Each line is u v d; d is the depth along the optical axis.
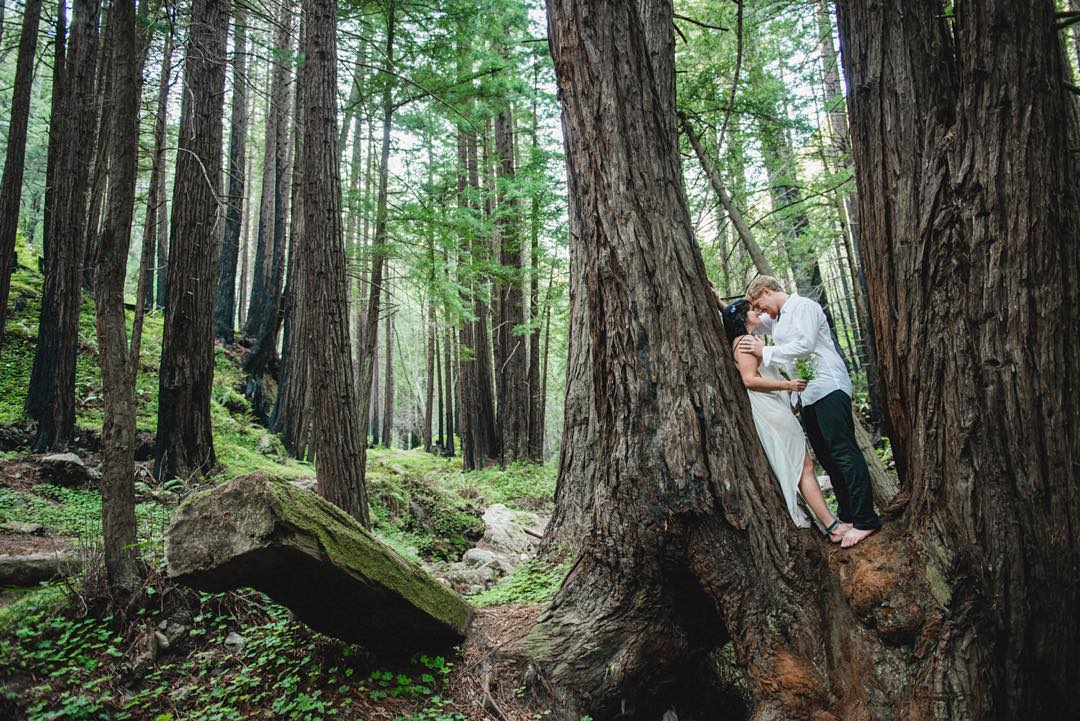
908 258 3.55
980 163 3.27
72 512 7.28
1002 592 3.18
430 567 8.28
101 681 3.76
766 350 3.95
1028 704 3.25
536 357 19.70
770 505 3.76
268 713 3.61
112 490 4.43
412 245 10.48
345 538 3.59
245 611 4.61
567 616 4.21
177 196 9.60
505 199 15.04
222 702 3.71
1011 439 3.19
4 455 8.77
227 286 18.56
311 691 3.79
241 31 11.94
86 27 10.84
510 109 19.53
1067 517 3.15
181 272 9.48
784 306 4.09
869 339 12.24
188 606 4.47
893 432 3.84
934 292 3.42
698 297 3.89
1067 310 3.17
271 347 18.31
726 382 3.85
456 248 11.29
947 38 3.69
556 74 4.09
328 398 7.16
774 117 9.93
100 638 4.06
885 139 3.70
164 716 3.54
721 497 3.68
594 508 4.16
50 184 11.30
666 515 3.77
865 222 3.87
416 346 37.62
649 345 3.81
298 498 3.41
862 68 3.82
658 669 4.09
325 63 7.52
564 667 3.99
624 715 4.04
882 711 3.25
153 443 10.37
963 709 3.09
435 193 10.82
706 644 4.40
